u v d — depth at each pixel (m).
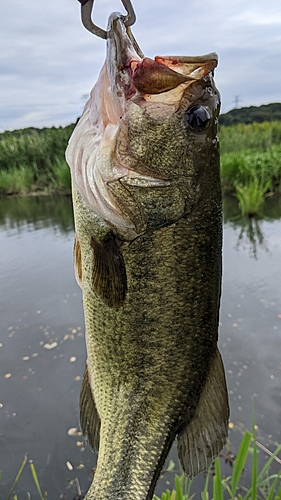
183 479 0.55
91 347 0.33
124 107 0.28
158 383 0.32
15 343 0.96
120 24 0.27
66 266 1.43
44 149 3.35
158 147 0.29
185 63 0.26
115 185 0.29
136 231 0.30
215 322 0.33
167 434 0.33
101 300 0.31
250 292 1.12
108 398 0.33
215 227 0.31
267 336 0.91
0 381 0.83
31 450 0.67
